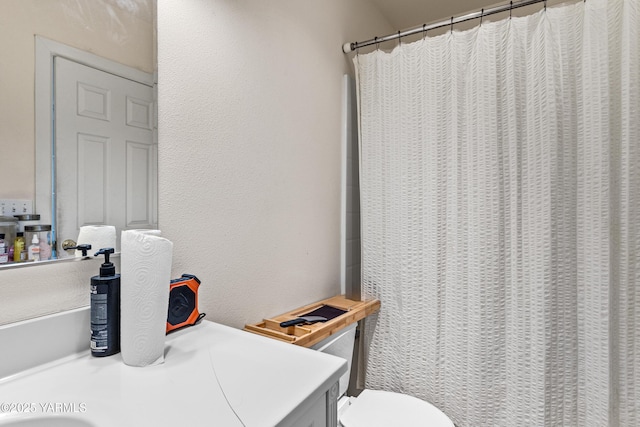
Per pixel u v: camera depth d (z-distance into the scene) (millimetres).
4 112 616
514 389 1279
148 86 846
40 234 670
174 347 767
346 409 1290
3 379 610
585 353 1181
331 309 1403
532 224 1249
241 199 1110
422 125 1466
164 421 493
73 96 709
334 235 1631
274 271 1255
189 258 946
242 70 1112
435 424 1182
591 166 1163
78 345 722
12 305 641
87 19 730
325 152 1556
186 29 936
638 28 1105
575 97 1196
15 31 628
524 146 1267
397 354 1537
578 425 1192
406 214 1504
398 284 1540
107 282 707
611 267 1151
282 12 1292
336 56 1633
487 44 1312
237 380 618
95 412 516
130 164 809
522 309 1266
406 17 2090
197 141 966
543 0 1233
